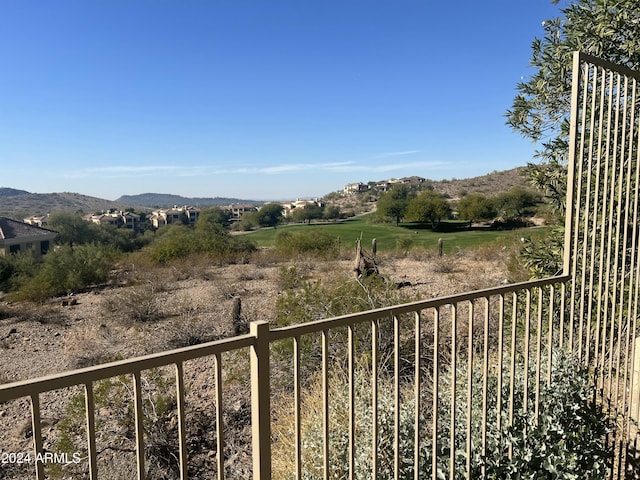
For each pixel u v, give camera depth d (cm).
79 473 368
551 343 251
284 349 518
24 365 661
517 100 458
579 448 240
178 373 121
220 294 1108
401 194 5100
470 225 4216
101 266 1409
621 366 317
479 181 7156
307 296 614
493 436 224
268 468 138
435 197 4522
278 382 509
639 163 297
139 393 114
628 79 304
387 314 172
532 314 405
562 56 408
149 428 417
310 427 324
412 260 1731
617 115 282
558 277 260
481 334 563
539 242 454
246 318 808
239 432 444
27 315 948
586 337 277
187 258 1739
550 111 440
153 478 382
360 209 7450
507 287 223
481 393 259
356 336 525
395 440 182
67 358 684
